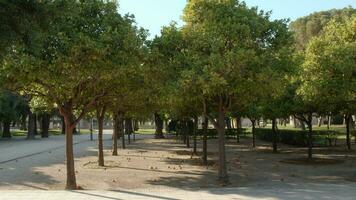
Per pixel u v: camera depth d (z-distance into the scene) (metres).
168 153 30.38
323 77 18.73
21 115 53.94
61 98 15.81
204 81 15.17
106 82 15.83
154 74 16.03
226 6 16.72
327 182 17.19
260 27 16.33
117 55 13.77
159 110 27.88
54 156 28.91
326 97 19.28
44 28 9.18
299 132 36.00
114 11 14.72
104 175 19.34
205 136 23.62
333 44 19.34
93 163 24.00
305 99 20.23
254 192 14.18
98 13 14.41
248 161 24.88
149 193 13.94
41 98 17.61
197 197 13.09
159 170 21.08
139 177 18.83
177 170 21.08
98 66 13.64
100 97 16.81
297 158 26.16
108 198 12.89
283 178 18.45
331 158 26.08
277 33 16.80
